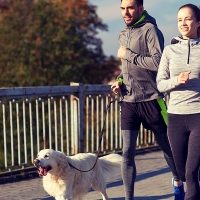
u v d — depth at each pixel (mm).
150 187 6547
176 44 4379
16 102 6883
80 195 5406
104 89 8352
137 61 4859
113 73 30094
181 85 4250
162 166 7988
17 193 6195
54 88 7375
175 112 4320
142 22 5027
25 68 24047
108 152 8664
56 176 5055
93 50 29859
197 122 4215
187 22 4285
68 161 5156
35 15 26125
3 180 6715
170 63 4348
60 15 26328
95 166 5602
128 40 5055
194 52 4238
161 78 4402
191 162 4230
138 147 9273
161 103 5043
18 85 23891
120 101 5188
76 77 25547
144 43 4945
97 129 8461
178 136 4363
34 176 7078
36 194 6160
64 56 25094
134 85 5020
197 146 4195
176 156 4457
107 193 6223
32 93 7016
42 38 25328
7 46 24953
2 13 27938
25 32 25781
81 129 7934
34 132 9781
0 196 6031
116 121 8773
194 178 4254
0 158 9414
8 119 10422
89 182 5453
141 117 5105
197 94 4215
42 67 24703
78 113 7879
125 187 5137
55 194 5152
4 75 24266
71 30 26516
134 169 5113
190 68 4207
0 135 10109
